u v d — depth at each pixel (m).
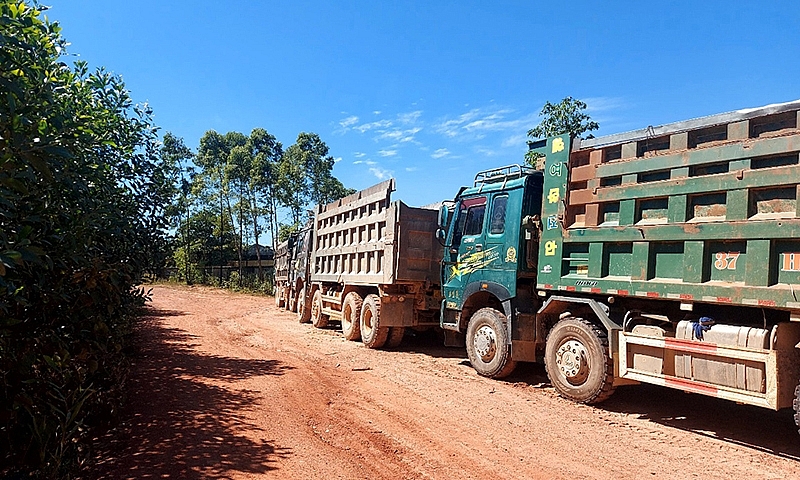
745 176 5.29
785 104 5.04
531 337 7.96
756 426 6.02
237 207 41.72
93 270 4.82
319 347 11.59
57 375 4.89
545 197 7.53
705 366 5.51
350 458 4.90
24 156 3.34
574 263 7.09
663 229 5.96
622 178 6.50
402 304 11.41
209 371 8.44
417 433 5.66
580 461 4.93
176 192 8.45
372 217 12.07
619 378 6.48
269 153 41.81
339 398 7.02
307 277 17.06
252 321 17.14
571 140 7.19
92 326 5.21
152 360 9.24
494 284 8.38
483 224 8.80
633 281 6.26
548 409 6.62
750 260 5.21
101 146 5.84
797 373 5.05
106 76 5.93
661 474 4.63
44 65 4.21
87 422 5.44
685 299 5.70
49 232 4.31
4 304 3.51
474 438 5.52
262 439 5.30
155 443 5.10
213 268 43.12
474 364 8.65
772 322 5.26
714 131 5.68
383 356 10.49
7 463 4.21
